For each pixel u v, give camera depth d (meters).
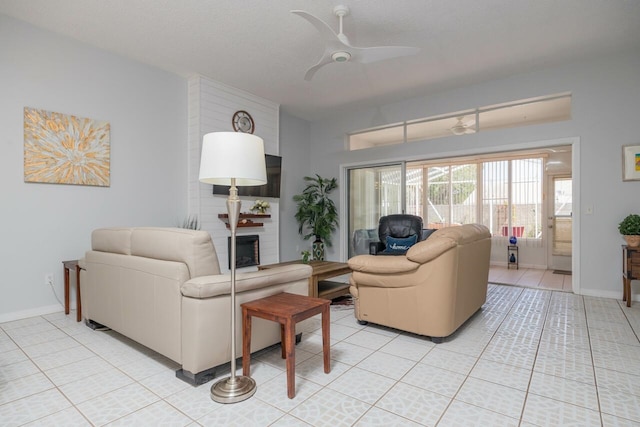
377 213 5.84
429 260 2.49
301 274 2.40
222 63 4.07
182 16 3.10
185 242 1.94
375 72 4.31
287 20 3.15
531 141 4.37
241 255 5.12
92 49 3.62
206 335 1.87
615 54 3.85
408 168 8.20
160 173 4.24
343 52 3.01
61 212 3.42
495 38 3.48
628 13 3.04
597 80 3.96
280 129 5.93
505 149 4.55
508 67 4.18
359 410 1.67
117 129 3.83
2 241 3.06
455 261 2.51
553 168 6.51
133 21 3.17
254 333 2.13
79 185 3.53
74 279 3.50
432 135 6.32
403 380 1.97
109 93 3.76
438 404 1.72
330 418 1.60
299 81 4.63
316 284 3.51
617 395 1.79
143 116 4.07
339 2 2.87
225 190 4.82
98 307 2.66
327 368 2.06
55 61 3.36
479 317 3.19
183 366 1.91
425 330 2.55
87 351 2.39
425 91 5.00
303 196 6.18
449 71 4.29
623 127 3.84
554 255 6.50
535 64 4.10
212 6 2.94
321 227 6.01
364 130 5.93
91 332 2.78
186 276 1.93
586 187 4.04
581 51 3.77
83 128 3.54
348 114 6.05
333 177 6.26
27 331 2.80
